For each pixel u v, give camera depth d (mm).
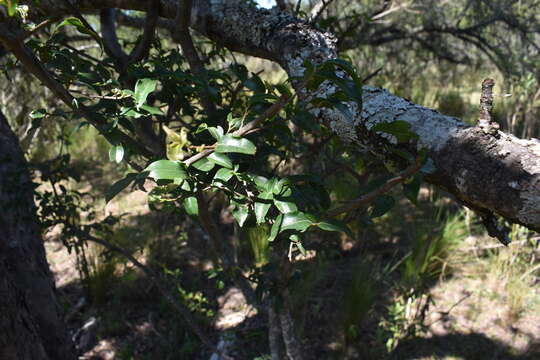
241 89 1096
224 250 1510
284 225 597
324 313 2545
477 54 4781
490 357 2174
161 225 3359
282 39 866
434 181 583
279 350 1806
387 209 601
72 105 669
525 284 2611
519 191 494
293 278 1457
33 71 616
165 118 1026
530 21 3916
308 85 577
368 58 4656
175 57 995
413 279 2539
